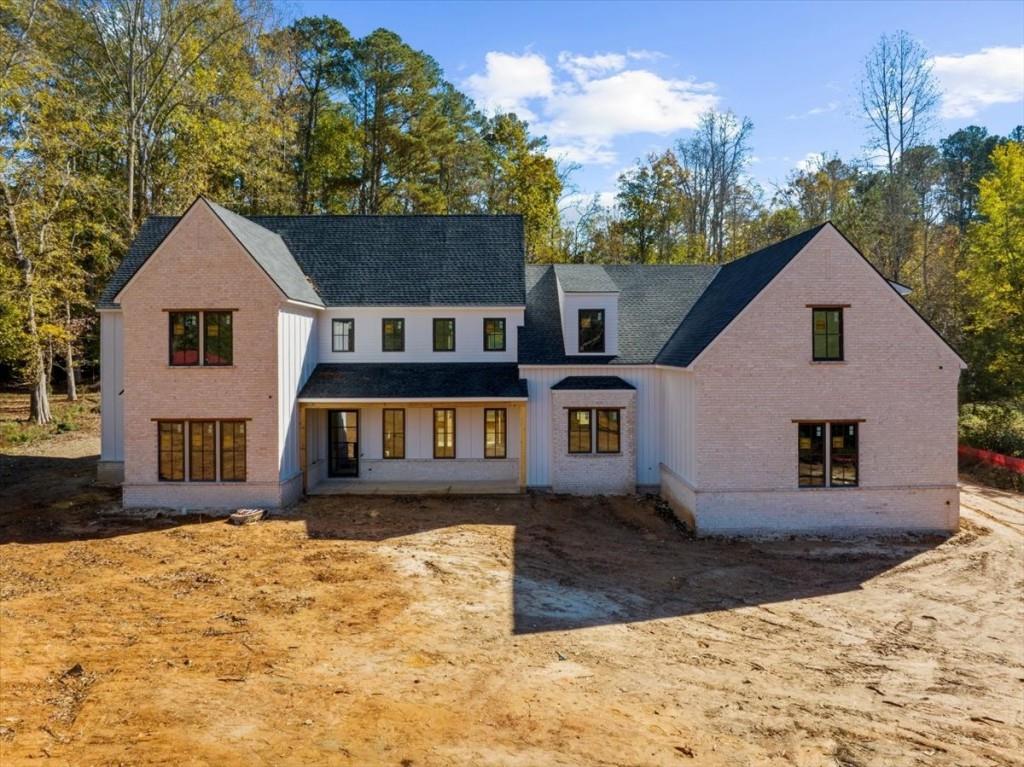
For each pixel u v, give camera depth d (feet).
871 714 31.86
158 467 67.92
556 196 187.21
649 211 182.39
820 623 43.75
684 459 68.18
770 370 63.62
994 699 33.78
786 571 54.29
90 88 122.21
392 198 174.60
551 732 28.81
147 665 34.45
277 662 35.06
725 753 27.78
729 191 189.57
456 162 178.60
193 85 126.82
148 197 122.83
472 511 69.15
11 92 103.19
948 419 63.93
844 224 158.20
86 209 122.62
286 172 157.79
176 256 67.10
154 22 119.44
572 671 35.17
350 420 81.05
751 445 63.82
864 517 63.93
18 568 50.52
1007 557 57.77
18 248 110.01
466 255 86.28
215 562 52.37
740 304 65.05
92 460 96.02
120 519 65.05
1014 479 86.38
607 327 77.87
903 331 63.87
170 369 67.31
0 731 27.73
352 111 175.52
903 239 146.30
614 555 57.52
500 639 39.14
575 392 75.00
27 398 163.12
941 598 48.65
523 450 75.05
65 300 124.06
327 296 81.10
